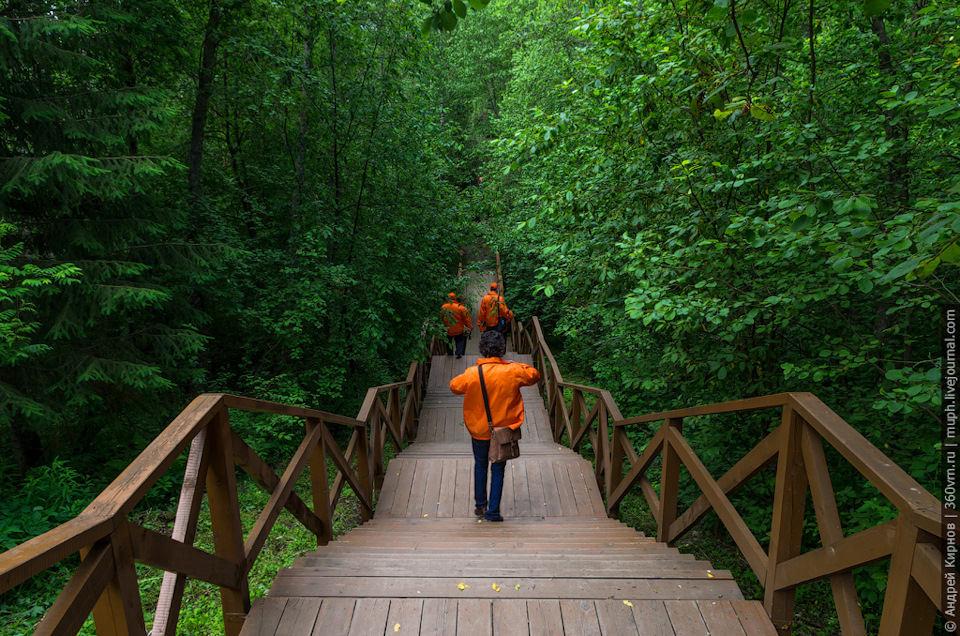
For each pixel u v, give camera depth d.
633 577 2.54
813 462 1.84
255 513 5.54
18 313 4.96
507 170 5.55
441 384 10.90
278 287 7.90
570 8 12.46
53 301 5.44
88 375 5.37
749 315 3.38
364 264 8.75
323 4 7.38
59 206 5.86
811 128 3.55
